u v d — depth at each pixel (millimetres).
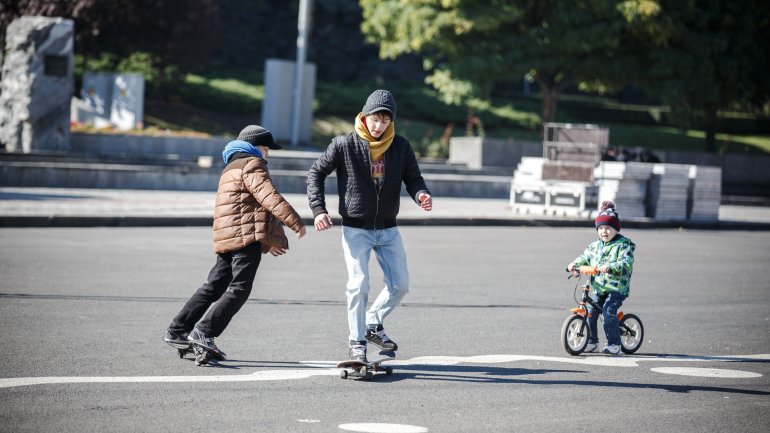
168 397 21266
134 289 37438
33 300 34000
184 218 63906
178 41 135625
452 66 129375
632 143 160875
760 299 41594
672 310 37781
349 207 24438
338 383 23266
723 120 178250
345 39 179625
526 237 66250
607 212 28094
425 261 50594
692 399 23000
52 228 59438
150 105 138250
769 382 25266
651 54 130000
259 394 21844
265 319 32156
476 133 153625
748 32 137750
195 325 25484
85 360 24844
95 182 86812
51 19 103125
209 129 133500
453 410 21062
